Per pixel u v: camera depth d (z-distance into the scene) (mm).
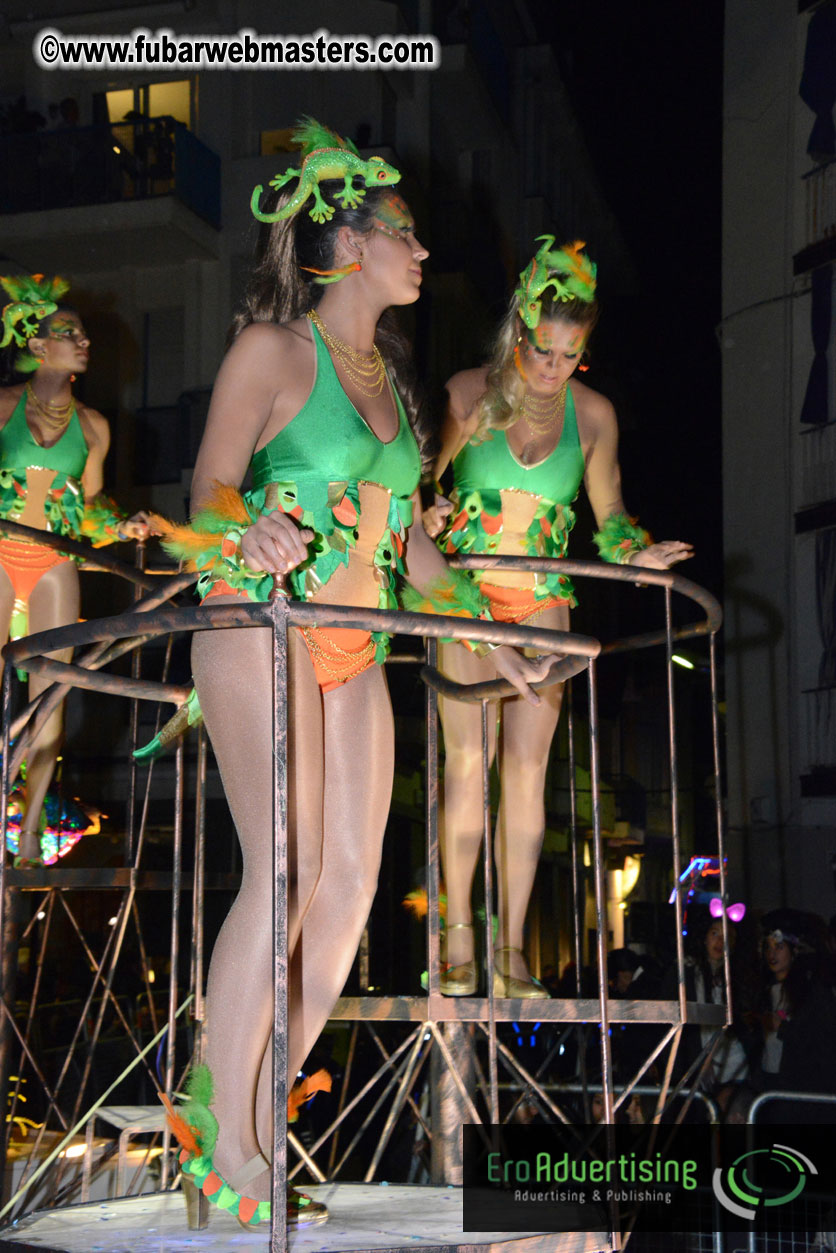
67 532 4594
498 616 3555
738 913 8961
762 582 12227
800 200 12297
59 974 9164
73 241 14742
